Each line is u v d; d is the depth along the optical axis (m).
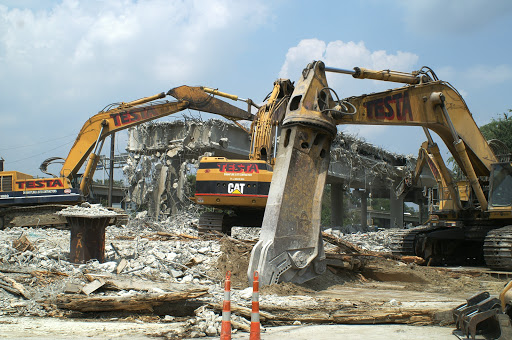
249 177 16.80
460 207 17.14
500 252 14.05
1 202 22.86
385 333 7.38
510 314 6.63
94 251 11.20
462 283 12.62
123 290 9.07
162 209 33.50
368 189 49.88
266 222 10.40
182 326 7.61
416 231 17.75
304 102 11.05
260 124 17.03
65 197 22.61
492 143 17.50
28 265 10.62
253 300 6.37
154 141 34.50
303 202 10.77
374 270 13.33
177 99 21.98
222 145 31.83
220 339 6.45
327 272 12.50
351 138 38.00
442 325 8.04
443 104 13.77
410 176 19.25
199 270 11.66
